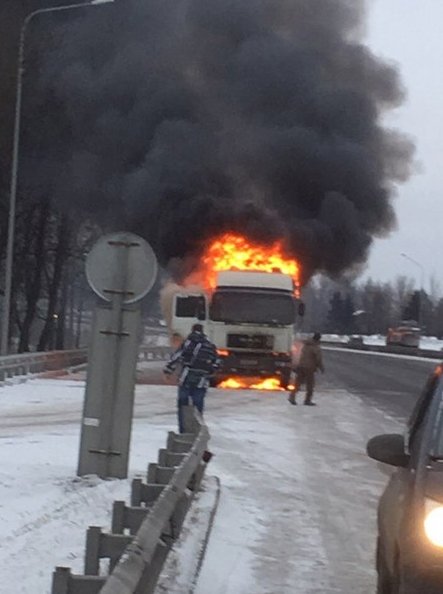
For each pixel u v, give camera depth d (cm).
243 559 862
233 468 1385
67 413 2039
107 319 1195
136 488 840
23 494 1086
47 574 754
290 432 1855
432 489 545
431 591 513
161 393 2691
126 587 479
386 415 2261
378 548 693
